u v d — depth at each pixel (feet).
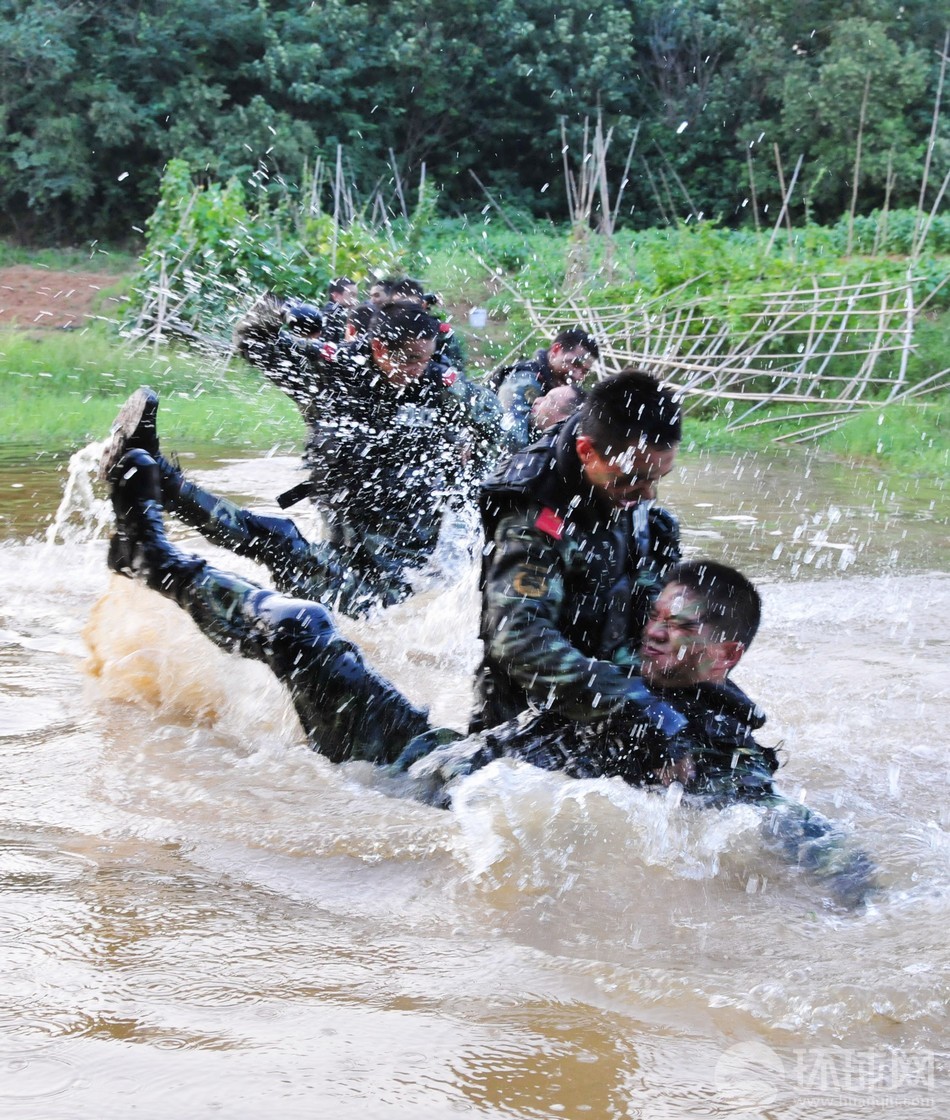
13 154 102.27
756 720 10.96
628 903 8.98
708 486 33.73
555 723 11.21
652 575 11.33
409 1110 6.24
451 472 18.39
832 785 11.96
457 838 9.93
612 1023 7.20
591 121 124.77
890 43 118.93
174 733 12.53
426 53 115.85
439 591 18.75
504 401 20.10
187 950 7.98
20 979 7.50
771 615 19.07
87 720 12.85
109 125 102.89
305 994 7.45
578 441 10.35
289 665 11.82
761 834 9.97
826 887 9.36
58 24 102.99
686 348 49.96
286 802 10.77
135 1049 6.73
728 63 132.67
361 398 18.13
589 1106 6.33
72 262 99.14
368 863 9.56
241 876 9.25
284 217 67.15
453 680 15.76
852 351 47.39
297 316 19.31
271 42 111.55
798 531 26.76
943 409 45.09
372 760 11.65
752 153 124.57
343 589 17.58
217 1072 6.52
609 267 61.67
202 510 15.62
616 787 10.68
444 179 124.88
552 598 10.55
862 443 41.22
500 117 124.88
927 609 19.72
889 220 80.94
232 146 104.78
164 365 53.52
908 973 7.88
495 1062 6.73
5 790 10.83
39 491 27.94
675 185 127.44
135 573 12.84
